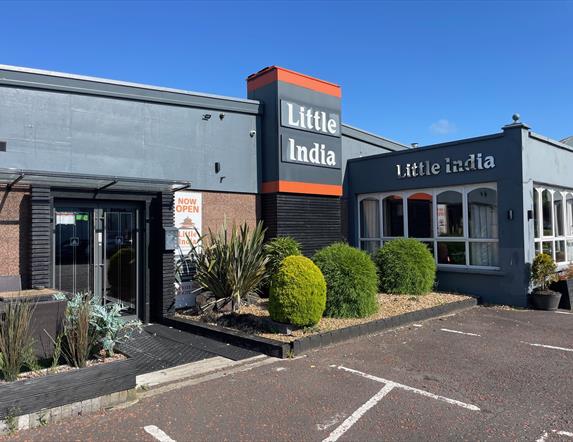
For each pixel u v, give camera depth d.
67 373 4.55
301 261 7.47
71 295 6.86
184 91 10.00
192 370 5.96
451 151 11.74
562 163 12.39
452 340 7.48
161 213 9.12
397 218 13.13
